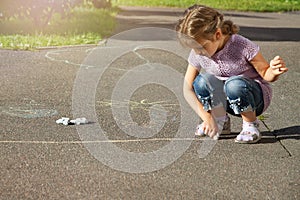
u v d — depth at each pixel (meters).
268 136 4.86
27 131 4.89
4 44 8.77
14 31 10.19
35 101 5.83
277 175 4.04
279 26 13.31
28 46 8.70
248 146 4.61
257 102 4.64
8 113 5.39
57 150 4.45
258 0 20.48
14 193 3.69
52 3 10.62
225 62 4.64
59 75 6.97
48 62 7.71
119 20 13.33
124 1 19.14
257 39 10.76
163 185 3.85
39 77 6.86
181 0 19.47
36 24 10.73
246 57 4.59
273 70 4.47
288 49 9.54
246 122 4.70
